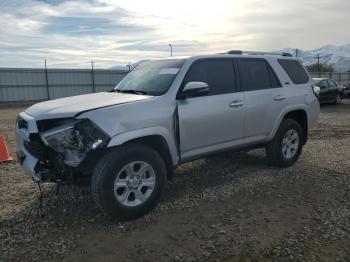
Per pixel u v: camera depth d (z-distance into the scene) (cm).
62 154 385
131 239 368
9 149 846
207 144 491
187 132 459
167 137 434
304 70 657
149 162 414
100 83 3722
